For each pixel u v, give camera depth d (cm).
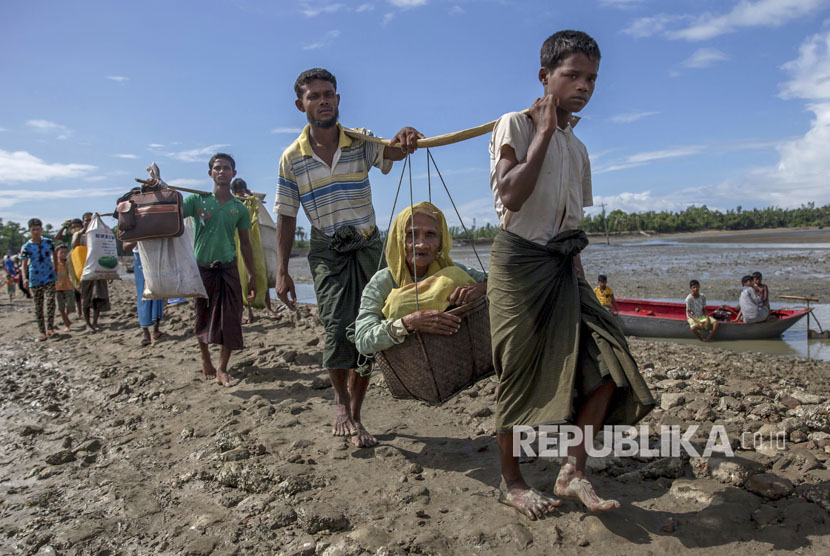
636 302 1293
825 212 17650
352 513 315
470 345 322
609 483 326
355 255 398
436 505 318
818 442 354
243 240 621
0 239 12912
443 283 329
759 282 1114
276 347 765
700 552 255
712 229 17738
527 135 271
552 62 268
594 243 10631
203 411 516
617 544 265
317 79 386
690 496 303
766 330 1095
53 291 1074
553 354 269
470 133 324
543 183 275
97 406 574
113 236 1017
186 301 1366
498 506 310
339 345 392
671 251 5488
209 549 292
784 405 433
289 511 315
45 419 554
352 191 400
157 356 784
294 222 410
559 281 273
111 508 348
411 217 339
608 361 255
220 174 600
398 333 316
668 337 1162
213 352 782
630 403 270
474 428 439
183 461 411
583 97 266
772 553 250
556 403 261
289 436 434
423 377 325
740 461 332
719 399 456
